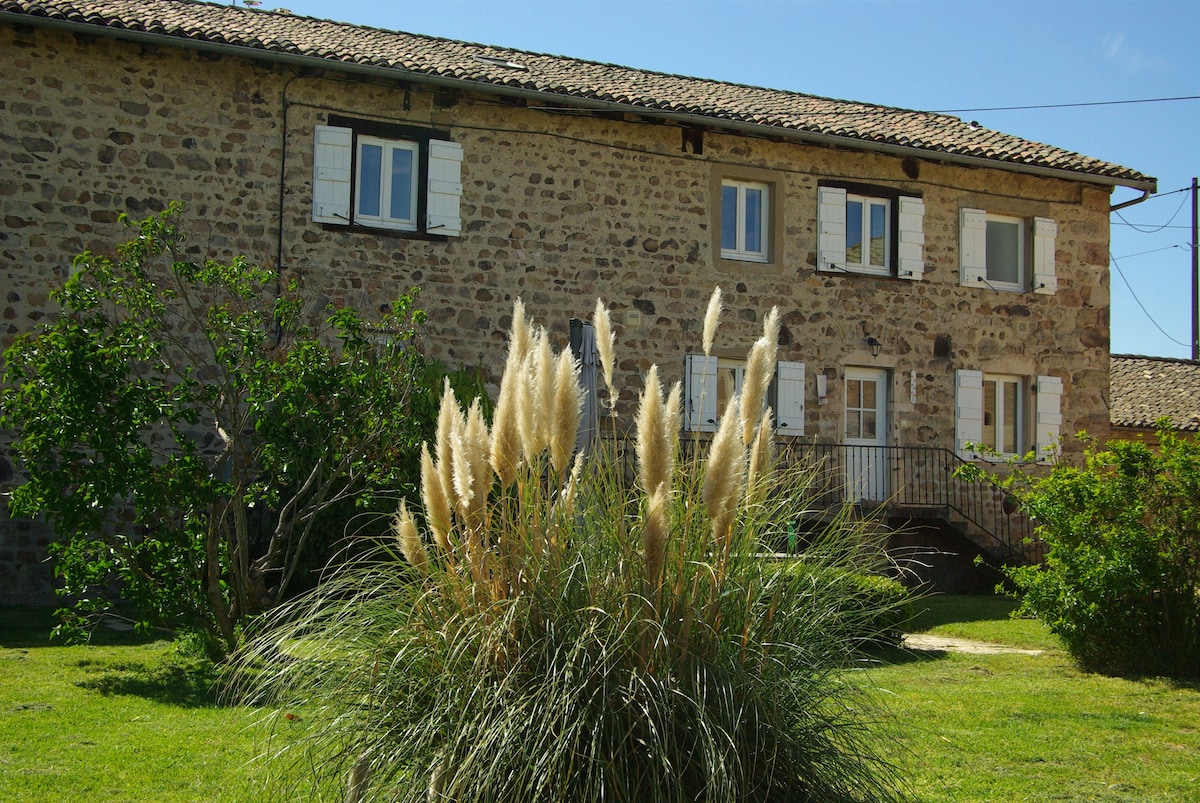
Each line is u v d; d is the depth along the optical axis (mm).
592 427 4359
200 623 6770
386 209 11609
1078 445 14531
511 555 3225
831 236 13352
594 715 2920
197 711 5496
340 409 6973
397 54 11789
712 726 2922
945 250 14000
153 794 4094
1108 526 7516
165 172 10578
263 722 3527
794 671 3297
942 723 5703
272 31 11664
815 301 13289
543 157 12133
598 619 3061
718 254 12844
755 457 3570
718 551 3264
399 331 8266
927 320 13852
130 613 9312
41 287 10070
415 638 3180
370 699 3162
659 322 12492
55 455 6945
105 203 10352
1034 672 7363
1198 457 7250
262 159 10945
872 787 3359
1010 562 13492
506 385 3334
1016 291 14422
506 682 2941
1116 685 6891
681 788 2869
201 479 6438
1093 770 4883
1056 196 14633
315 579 8516
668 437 3184
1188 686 6852
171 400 6992
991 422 14359
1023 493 8234
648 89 13211
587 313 12188
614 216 12391
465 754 2938
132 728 5105
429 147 11594
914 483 13562
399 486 7289
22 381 7227
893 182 13773
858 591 3639
